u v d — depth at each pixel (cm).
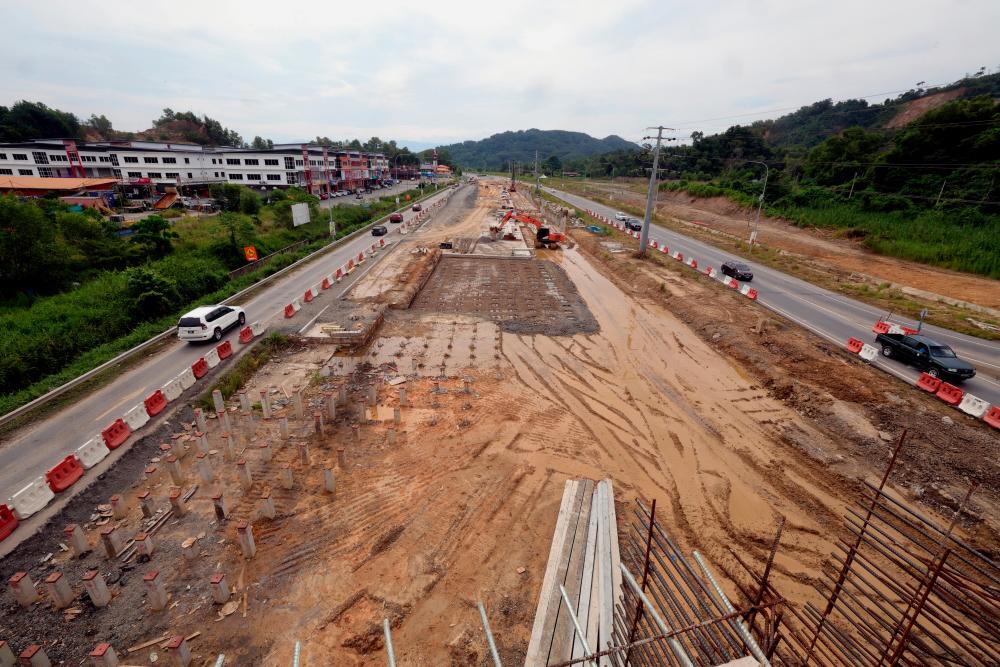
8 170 6731
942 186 4716
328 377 1964
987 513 1225
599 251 4466
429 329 2514
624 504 1279
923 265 3838
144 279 2569
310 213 5541
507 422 1650
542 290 3319
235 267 3528
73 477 1270
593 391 1895
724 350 2314
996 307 2908
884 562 1101
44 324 2134
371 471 1368
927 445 1484
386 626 479
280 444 1488
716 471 1432
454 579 1030
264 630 902
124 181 6831
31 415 1609
